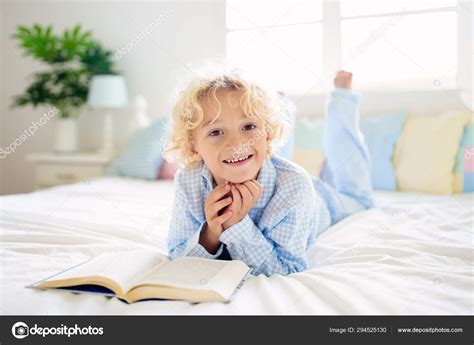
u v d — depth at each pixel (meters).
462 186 1.78
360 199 1.51
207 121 0.80
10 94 3.14
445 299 0.61
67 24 2.97
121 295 0.65
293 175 0.88
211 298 0.62
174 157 0.97
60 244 1.02
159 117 2.76
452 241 0.98
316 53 2.32
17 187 3.15
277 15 2.39
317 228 1.12
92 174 2.51
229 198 0.79
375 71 2.18
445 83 2.06
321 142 2.06
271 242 0.88
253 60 2.45
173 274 0.68
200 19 2.60
